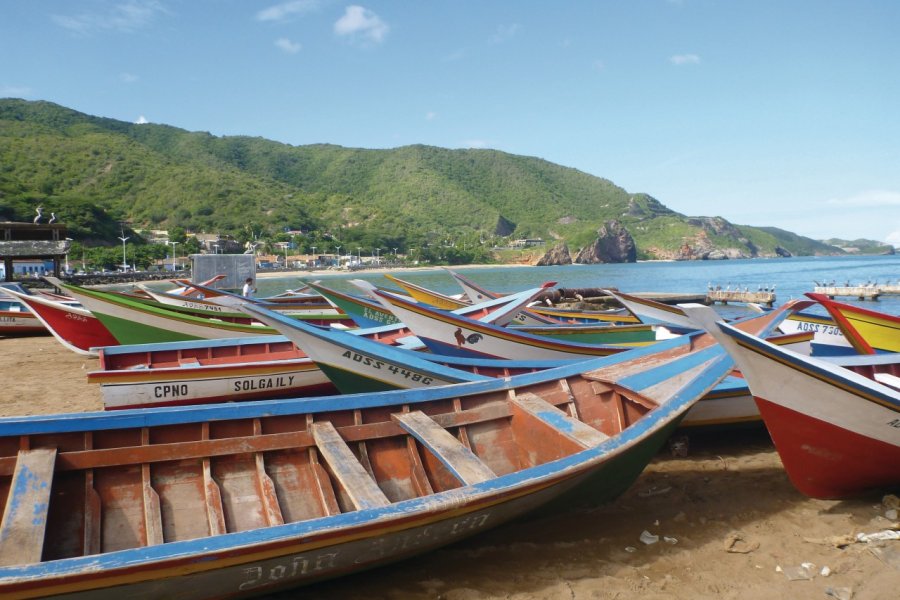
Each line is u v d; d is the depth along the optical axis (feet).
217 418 18.31
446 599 16.53
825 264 548.72
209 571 13.07
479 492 15.78
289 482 18.39
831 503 22.67
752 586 17.06
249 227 570.46
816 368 19.22
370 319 52.60
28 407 35.68
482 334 35.91
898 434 20.06
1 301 78.38
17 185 504.43
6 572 11.31
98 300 42.86
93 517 16.05
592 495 20.74
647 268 510.58
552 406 21.98
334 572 15.48
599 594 16.71
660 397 21.85
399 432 20.30
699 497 23.40
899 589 16.70
